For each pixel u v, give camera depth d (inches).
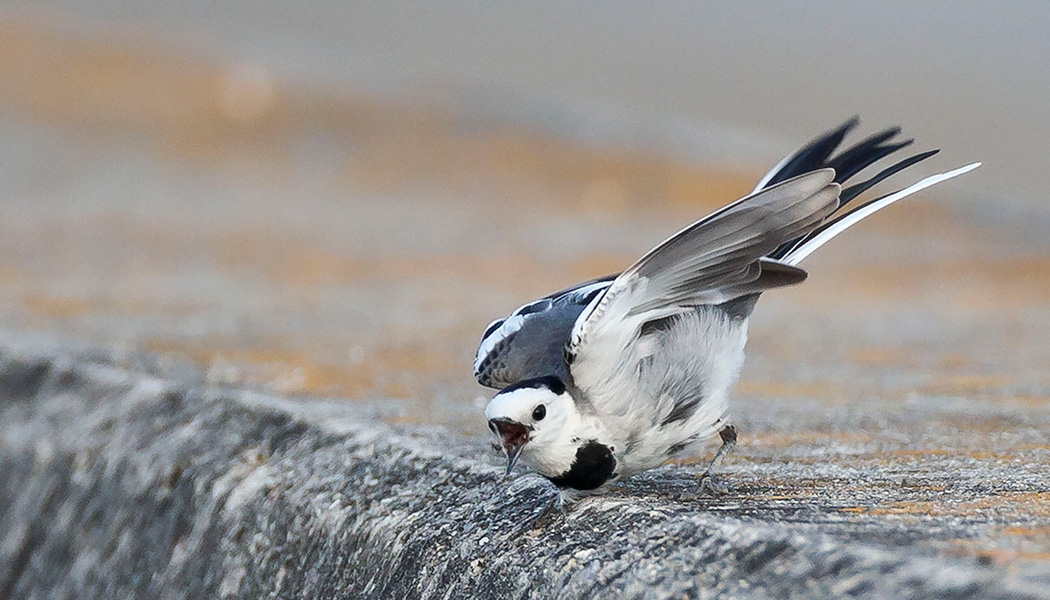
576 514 284.5
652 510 271.4
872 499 283.7
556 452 288.2
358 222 931.3
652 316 288.5
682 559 249.3
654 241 880.9
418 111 1268.5
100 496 411.5
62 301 643.5
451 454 337.4
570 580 262.5
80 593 400.5
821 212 279.1
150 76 1346.0
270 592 336.8
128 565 387.5
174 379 455.5
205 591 356.5
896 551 227.6
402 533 308.7
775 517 261.4
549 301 314.5
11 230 882.8
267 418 394.6
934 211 964.6
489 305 652.1
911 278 773.3
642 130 1215.6
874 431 374.6
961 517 260.2
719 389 303.1
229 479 370.3
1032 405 413.7
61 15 1545.3
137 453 406.0
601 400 288.2
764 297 714.2
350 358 506.9
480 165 1115.3
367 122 1228.5
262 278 729.6
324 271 756.6
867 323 621.9
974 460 330.0
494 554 284.4
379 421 383.2
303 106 1270.9
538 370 296.5
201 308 632.4
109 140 1178.6
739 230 277.1
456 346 539.2
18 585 424.8
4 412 479.5
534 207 998.4
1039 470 315.3
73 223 908.0
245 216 950.4
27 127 1198.9
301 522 339.6
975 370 492.1
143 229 892.6
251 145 1174.3
